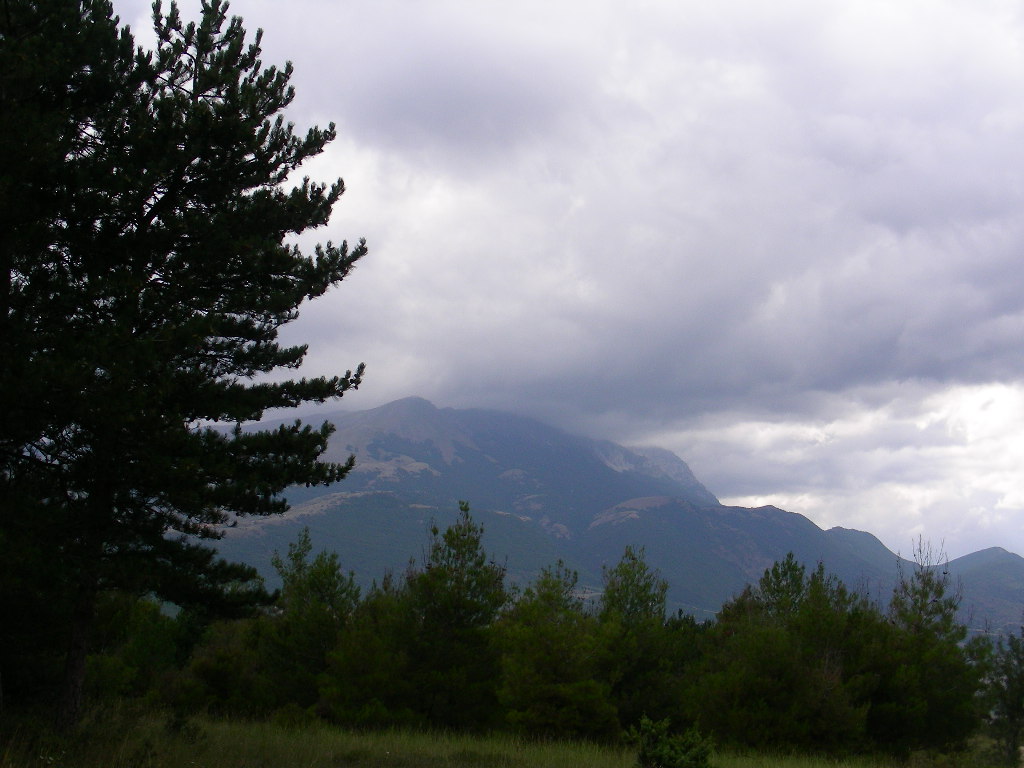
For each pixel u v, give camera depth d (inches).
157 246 514.0
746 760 690.8
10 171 455.2
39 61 483.8
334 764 530.0
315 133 602.5
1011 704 1252.5
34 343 448.1
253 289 562.9
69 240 496.4
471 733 811.4
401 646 844.0
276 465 529.7
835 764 705.0
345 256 611.5
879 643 884.0
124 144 518.6
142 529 483.8
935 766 796.0
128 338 451.5
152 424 441.7
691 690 864.3
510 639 845.2
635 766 480.1
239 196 575.5
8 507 432.1
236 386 550.0
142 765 426.9
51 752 431.8
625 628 961.5
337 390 600.1
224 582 510.6
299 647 917.8
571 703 790.5
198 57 561.6
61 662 623.2
